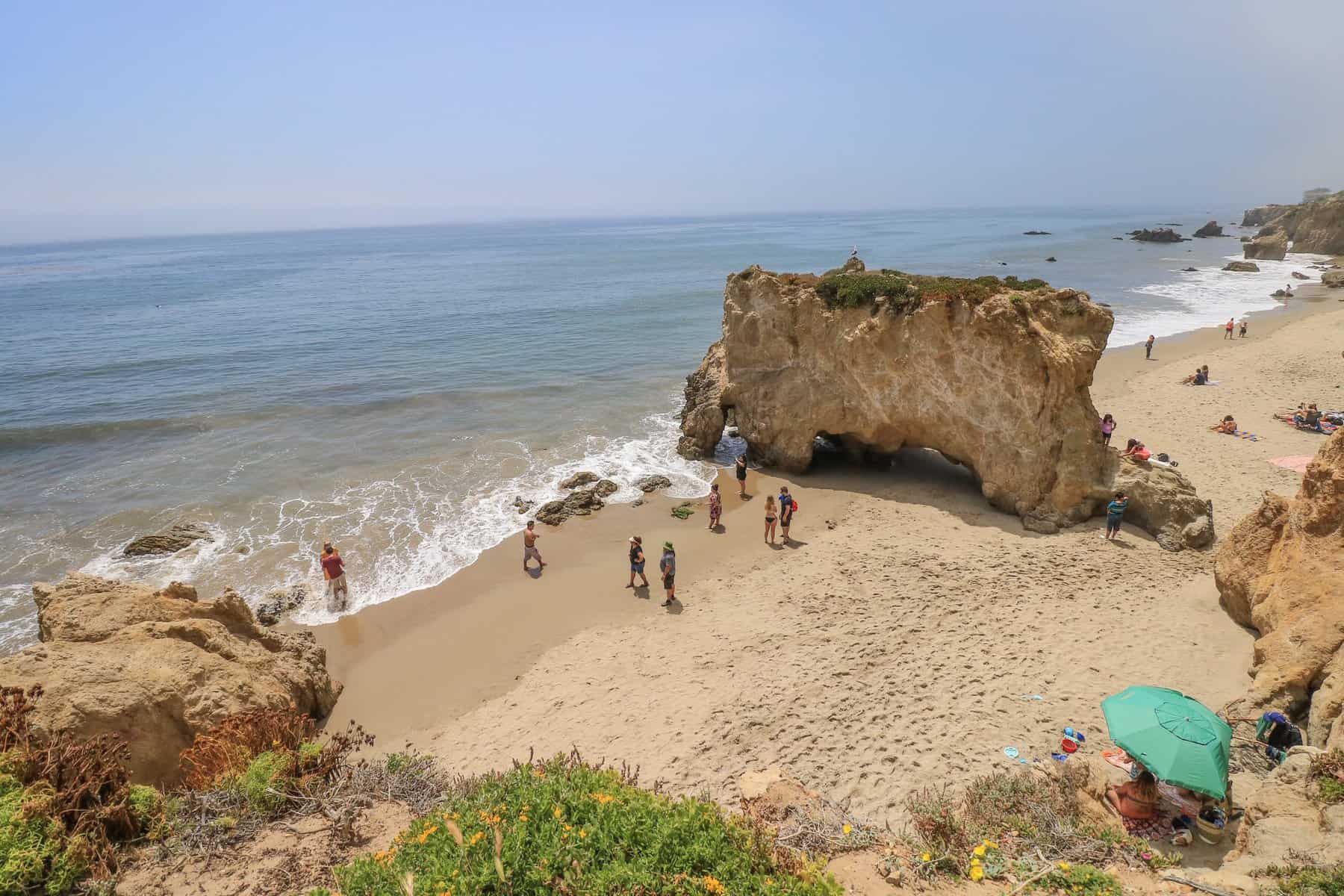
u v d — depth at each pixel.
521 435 33.19
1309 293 67.50
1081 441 21.48
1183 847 9.77
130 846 9.16
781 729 13.38
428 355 49.56
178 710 12.62
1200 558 19.34
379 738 14.73
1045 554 19.89
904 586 18.75
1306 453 26.89
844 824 9.55
